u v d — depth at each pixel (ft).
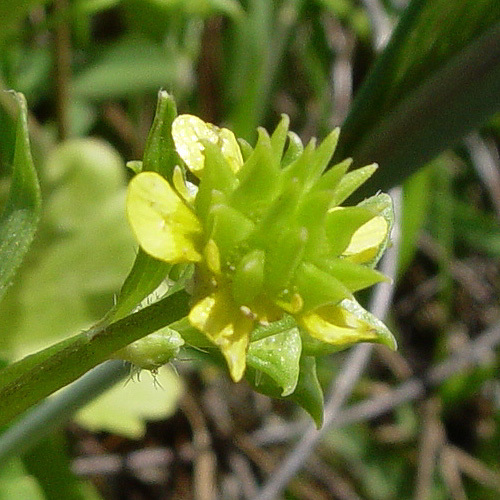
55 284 0.29
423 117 0.22
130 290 0.15
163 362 0.15
